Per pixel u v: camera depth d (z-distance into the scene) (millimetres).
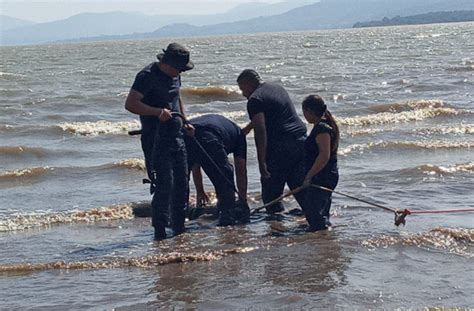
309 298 6195
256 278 6781
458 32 118312
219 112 21125
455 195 10211
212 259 7422
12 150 14812
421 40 82250
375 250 7562
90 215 9531
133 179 12109
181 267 7207
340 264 7133
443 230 8023
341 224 8688
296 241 7992
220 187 8898
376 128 17391
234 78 33562
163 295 6398
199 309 6035
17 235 8742
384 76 31219
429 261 7188
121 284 6742
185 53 8141
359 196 10172
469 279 6641
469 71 32281
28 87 31422
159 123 8227
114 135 17391
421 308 5922
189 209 9586
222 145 8852
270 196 9250
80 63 54469
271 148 8977
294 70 37688
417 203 9742
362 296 6215
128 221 9344
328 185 8398
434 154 13656
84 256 7727
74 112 22031
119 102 23969
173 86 8266
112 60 58281
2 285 6809
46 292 6578
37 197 10875
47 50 110812
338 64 41406
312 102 8195
